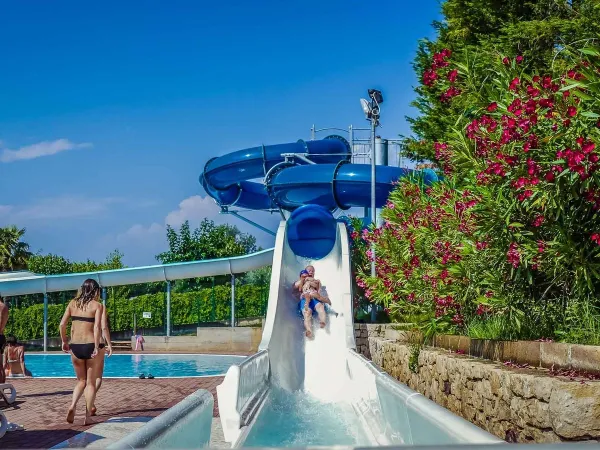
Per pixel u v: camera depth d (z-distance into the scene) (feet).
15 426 29.89
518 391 20.15
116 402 39.60
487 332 31.42
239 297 114.93
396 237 50.60
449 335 35.35
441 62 30.68
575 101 22.79
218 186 112.98
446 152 36.58
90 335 32.09
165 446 9.22
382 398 18.60
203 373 69.41
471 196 30.53
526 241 25.94
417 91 75.10
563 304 26.17
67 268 170.40
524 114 23.43
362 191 89.92
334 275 66.69
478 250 30.35
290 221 73.05
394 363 44.93
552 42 52.95
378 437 20.44
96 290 32.73
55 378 53.83
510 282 27.84
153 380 52.24
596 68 22.16
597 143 21.45
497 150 25.82
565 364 20.44
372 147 74.18
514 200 25.32
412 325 43.47
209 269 102.83
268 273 137.49
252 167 107.65
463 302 34.78
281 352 49.08
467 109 30.14
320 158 108.88
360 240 78.02
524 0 66.23
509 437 21.04
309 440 27.04
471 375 25.43
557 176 22.68
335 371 49.70
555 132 23.48
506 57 27.20
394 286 46.75
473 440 7.43
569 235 24.09
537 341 23.13
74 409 31.78
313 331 54.85
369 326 63.21
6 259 184.55
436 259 38.86
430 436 10.03
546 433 18.11
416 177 59.62
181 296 116.57
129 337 116.16
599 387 16.98
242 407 26.81
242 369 26.86
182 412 10.73
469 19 69.41
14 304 115.85
